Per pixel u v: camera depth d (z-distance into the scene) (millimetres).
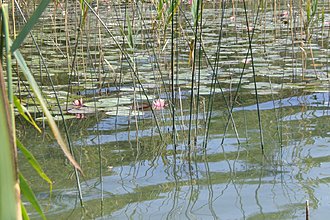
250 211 2488
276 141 3551
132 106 4441
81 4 3744
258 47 6980
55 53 6926
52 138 3748
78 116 4258
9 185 742
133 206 2582
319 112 4168
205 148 3488
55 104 4496
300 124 3887
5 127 815
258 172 3025
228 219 2396
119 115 4129
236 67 5734
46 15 10961
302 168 3053
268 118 4070
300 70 5547
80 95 4770
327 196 2639
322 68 5605
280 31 8227
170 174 3047
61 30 8891
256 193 2713
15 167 1275
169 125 4000
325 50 6605
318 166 3072
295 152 3324
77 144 3619
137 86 5016
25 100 4535
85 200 2686
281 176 2949
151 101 4555
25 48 7375
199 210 2518
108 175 3041
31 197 1584
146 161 3268
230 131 3814
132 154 3398
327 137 3584
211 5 12188
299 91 4781
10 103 1527
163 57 6281
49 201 2689
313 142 3496
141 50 6770
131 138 3725
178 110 4359
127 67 5863
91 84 5191
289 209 2486
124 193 2764
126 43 7203
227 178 2953
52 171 3113
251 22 9094
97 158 3340
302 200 2598
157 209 2543
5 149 756
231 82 5082
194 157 3322
